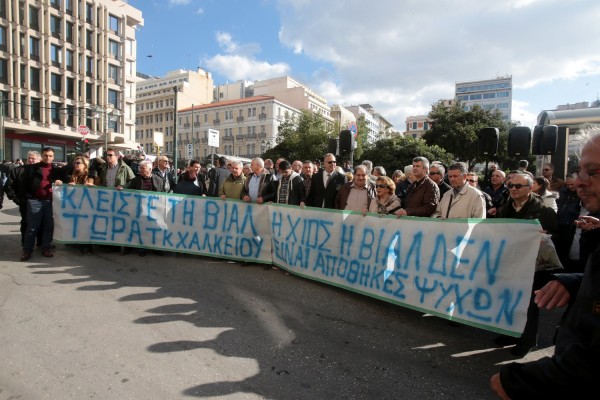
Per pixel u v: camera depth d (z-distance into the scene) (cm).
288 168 672
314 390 285
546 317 460
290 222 574
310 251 543
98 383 281
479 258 377
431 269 411
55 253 656
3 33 3600
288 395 277
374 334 387
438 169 583
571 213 452
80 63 4234
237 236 635
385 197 500
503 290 358
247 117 8131
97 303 435
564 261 456
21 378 285
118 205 671
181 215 663
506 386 129
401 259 439
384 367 322
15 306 417
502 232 365
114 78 4662
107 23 4503
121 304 435
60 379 285
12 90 3656
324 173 672
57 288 479
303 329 391
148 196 669
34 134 3922
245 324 396
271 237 614
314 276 536
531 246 348
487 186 714
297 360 328
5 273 531
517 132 688
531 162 2367
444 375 313
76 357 317
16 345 333
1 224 933
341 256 505
